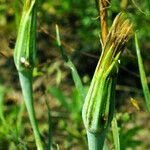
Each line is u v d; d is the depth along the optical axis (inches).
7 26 22.0
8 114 19.2
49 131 12.1
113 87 10.0
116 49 9.7
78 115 17.8
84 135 18.4
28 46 11.3
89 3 23.4
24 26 11.1
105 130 10.3
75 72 11.7
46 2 23.5
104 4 10.6
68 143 20.5
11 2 19.4
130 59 15.0
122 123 16.6
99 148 10.4
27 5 10.9
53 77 27.6
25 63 11.4
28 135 17.8
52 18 23.7
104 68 9.9
